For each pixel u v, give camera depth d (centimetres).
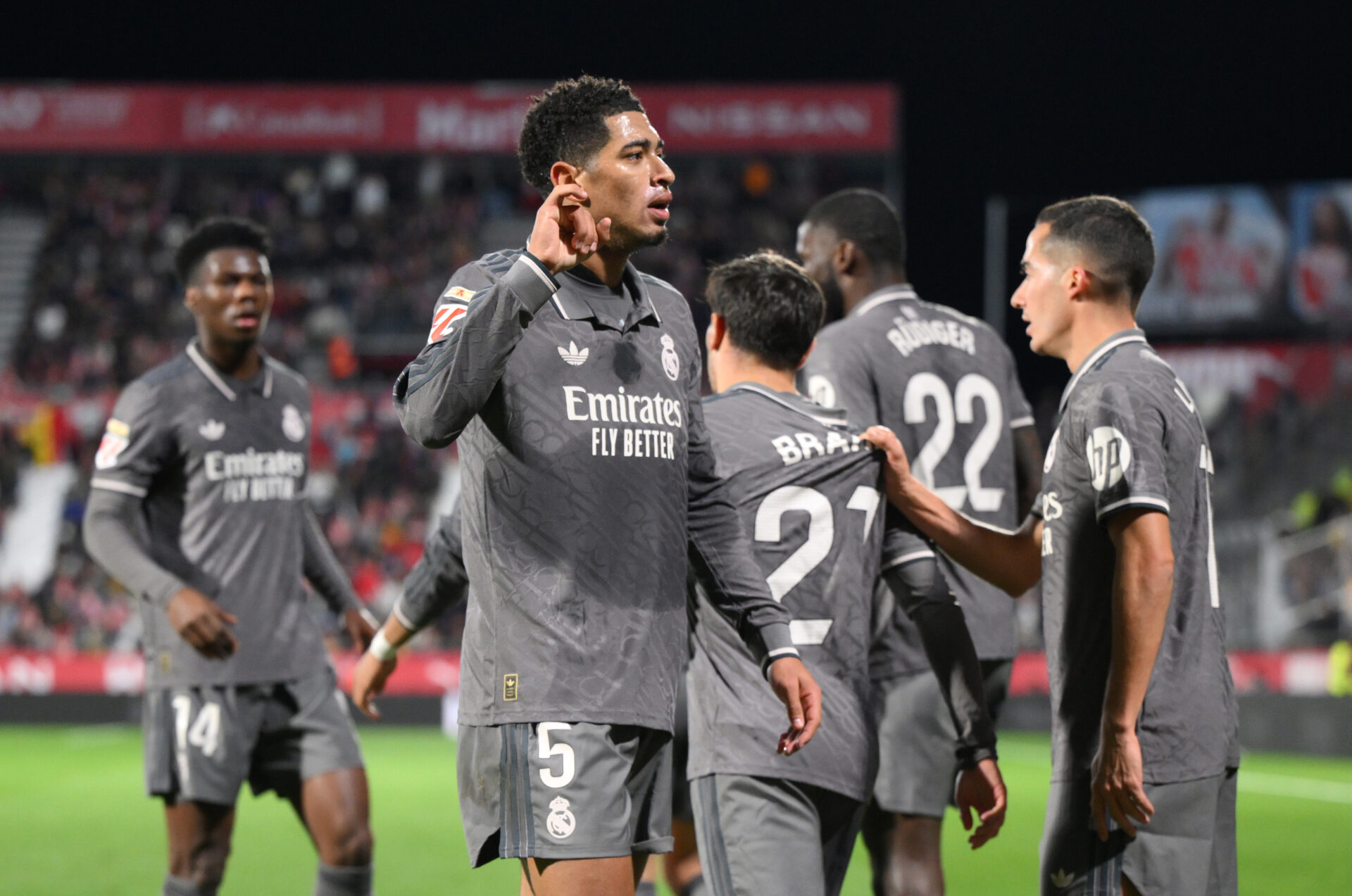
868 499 1074
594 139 854
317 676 1423
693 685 1046
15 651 5422
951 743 1248
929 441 1305
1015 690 4694
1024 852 2320
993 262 6222
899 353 1312
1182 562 957
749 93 6825
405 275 7544
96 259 7512
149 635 1399
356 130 6869
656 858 1599
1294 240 5588
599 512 845
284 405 1479
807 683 929
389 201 7781
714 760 1018
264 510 1434
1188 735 942
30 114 6831
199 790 1364
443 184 7838
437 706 5009
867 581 1066
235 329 1423
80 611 5844
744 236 7588
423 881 2053
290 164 7794
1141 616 912
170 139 6856
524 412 838
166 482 1421
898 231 1366
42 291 7394
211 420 1416
